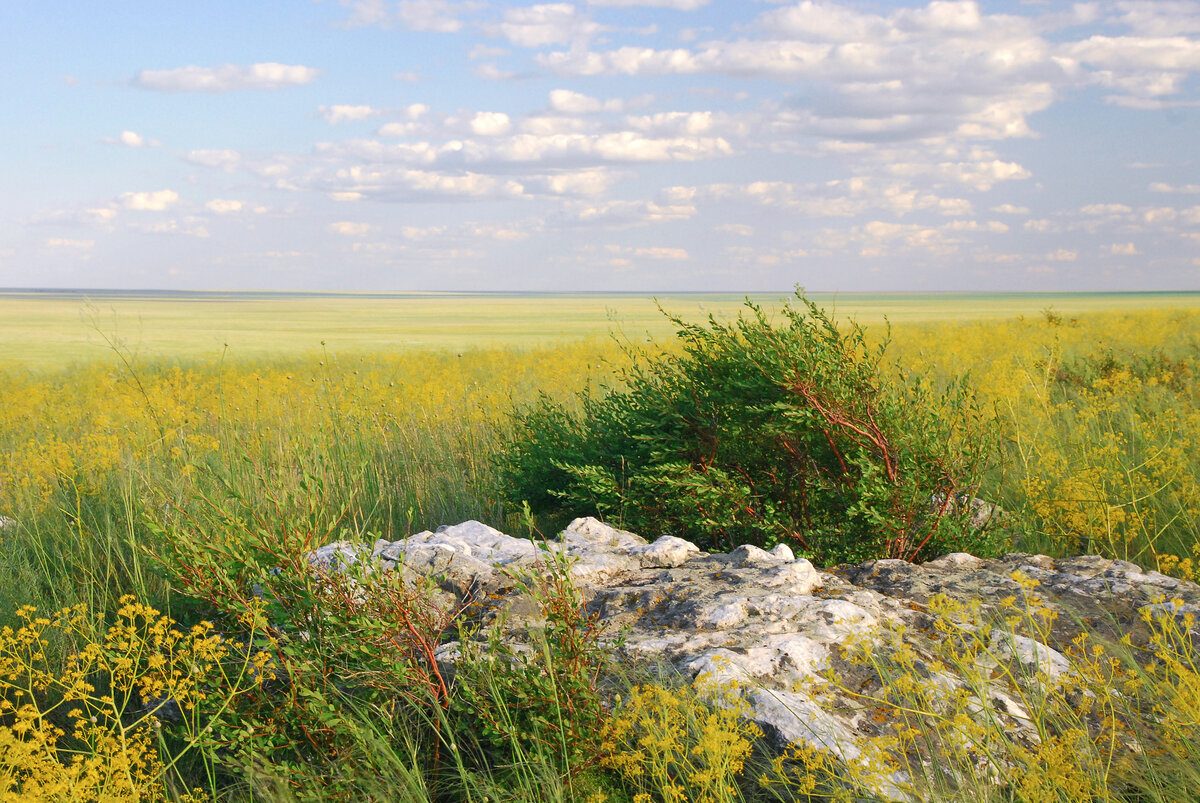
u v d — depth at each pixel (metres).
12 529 6.86
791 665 3.58
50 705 4.45
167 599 5.44
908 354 17.84
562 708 3.22
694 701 3.06
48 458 8.03
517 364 17.95
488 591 4.68
